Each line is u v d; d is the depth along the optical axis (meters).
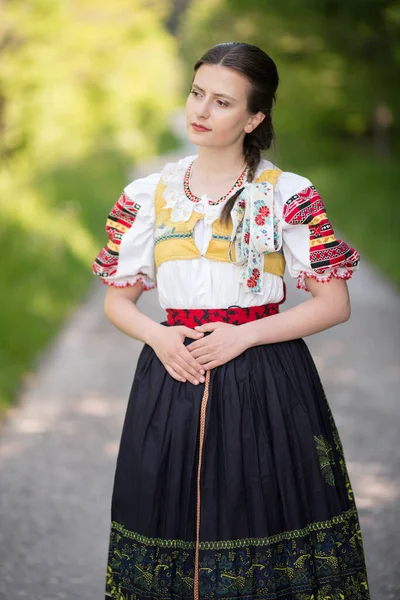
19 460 5.79
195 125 2.96
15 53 17.30
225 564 2.87
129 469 3.03
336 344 8.91
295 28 22.77
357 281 12.70
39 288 10.73
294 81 24.06
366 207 19.97
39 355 8.58
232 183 3.03
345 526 3.02
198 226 3.00
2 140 17.89
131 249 3.12
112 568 3.08
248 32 23.56
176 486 2.92
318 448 3.00
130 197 3.11
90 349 8.96
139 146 32.78
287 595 2.92
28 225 12.37
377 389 7.29
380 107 24.88
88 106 22.92
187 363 2.95
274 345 3.04
